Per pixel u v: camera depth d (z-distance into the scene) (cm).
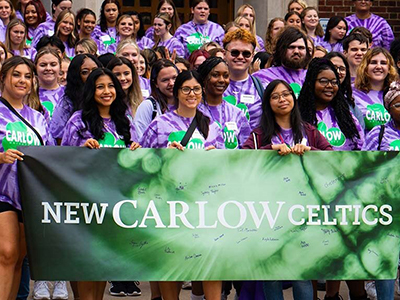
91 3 1262
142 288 804
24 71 631
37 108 701
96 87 627
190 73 638
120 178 597
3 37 1055
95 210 595
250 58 758
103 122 632
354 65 869
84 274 594
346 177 614
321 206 611
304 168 611
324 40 1117
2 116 627
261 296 633
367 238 615
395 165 616
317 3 1300
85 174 595
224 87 702
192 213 602
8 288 611
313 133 649
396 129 688
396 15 1336
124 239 597
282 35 782
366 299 707
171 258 600
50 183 592
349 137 696
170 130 641
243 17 1064
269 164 607
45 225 593
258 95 763
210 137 643
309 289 621
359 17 1218
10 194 612
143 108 727
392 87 682
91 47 936
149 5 1434
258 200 607
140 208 598
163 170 600
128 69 753
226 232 604
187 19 1433
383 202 616
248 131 719
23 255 630
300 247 610
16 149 596
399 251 635
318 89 687
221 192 604
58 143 722
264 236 607
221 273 604
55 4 1113
